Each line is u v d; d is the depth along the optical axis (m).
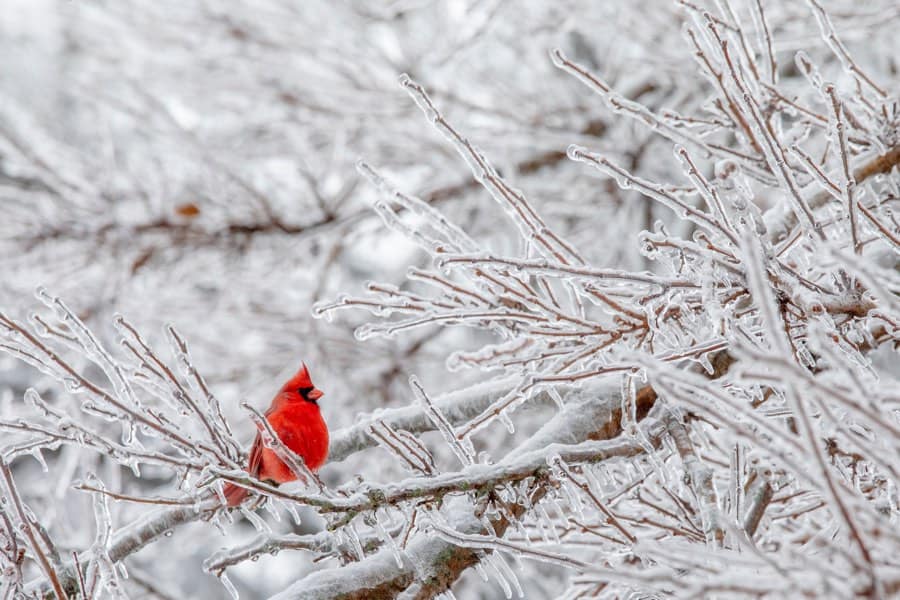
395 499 7.35
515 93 18.03
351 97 17.92
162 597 12.62
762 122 7.48
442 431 7.94
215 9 17.95
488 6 17.25
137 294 17.94
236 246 18.22
